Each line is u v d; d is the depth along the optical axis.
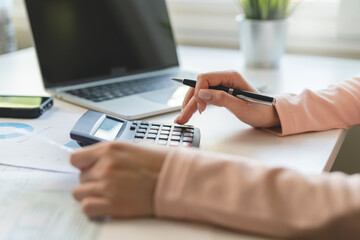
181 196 0.39
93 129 0.56
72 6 0.84
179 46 1.33
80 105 0.74
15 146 0.56
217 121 0.68
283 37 1.03
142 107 0.70
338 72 1.01
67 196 0.44
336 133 0.63
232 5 1.30
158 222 0.40
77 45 0.84
